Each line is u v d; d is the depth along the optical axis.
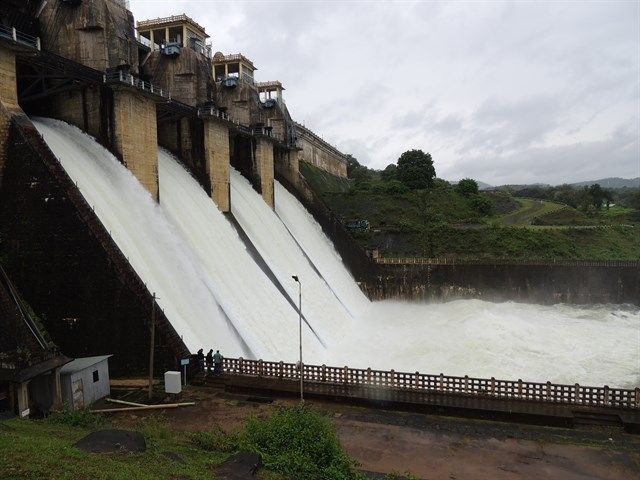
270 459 14.57
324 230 63.44
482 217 80.69
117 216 28.66
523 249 66.62
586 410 20.55
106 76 31.91
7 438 13.09
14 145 24.33
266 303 36.19
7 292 22.64
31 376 18.09
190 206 38.28
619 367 34.22
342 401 22.17
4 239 24.66
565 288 55.88
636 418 19.75
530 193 132.88
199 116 42.97
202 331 27.62
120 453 13.62
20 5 31.95
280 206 58.69
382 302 60.09
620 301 54.62
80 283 23.95
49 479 10.65
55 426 16.48
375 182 99.81
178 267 30.52
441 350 36.56
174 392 22.36
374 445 18.14
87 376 20.89
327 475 14.12
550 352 36.69
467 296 58.66
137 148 33.59
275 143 60.66
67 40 33.06
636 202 120.44
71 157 29.19
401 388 22.75
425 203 79.19
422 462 16.83
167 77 44.44
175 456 14.22
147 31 49.00
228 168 46.16
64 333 24.25
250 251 41.56
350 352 37.50
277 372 24.11
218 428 17.80
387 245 70.00
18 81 32.25
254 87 57.22
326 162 100.00
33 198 24.19
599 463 16.81
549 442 18.41
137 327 23.56
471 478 15.78
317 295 45.25
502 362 34.16
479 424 20.09
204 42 52.03
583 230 71.38
